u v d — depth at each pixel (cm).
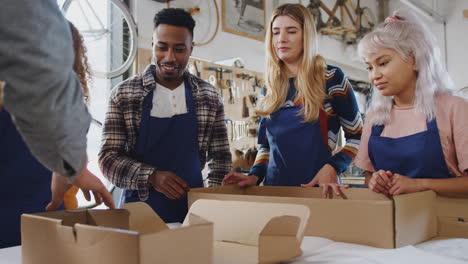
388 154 125
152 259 58
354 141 170
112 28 328
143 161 161
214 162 176
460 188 105
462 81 695
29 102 54
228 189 143
